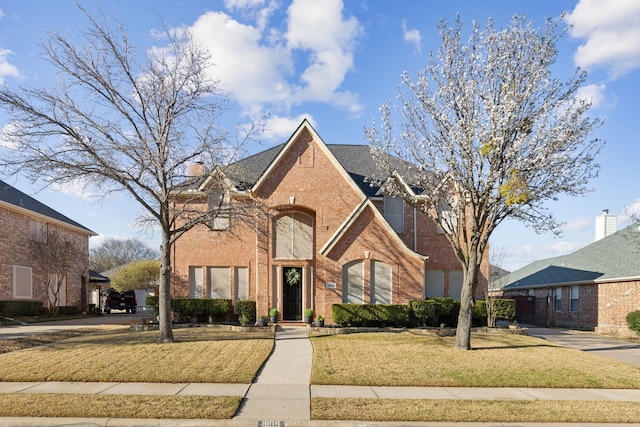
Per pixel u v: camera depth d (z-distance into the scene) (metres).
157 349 13.75
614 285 22.95
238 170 18.19
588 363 12.94
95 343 14.98
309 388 9.98
